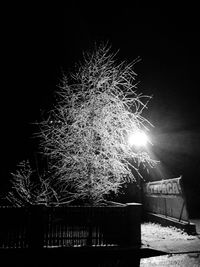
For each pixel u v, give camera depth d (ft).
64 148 37.55
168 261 27.63
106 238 32.19
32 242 30.01
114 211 32.99
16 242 29.94
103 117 36.29
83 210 32.32
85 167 36.35
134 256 29.99
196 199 63.77
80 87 39.29
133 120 38.55
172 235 38.27
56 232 31.35
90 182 36.99
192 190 64.39
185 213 40.45
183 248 31.89
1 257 28.17
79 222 32.04
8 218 30.17
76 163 38.58
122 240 32.63
